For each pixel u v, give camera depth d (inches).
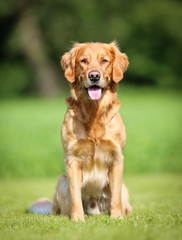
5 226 206.1
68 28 1711.4
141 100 1507.1
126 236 166.4
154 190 380.8
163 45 1998.0
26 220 218.7
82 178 246.1
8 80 1892.2
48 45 1737.2
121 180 240.7
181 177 471.5
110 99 245.3
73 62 253.0
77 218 224.4
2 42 1838.1
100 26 1754.4
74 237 168.2
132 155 536.7
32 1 1674.5
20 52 1785.2
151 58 1999.3
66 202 243.8
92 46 251.8
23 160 518.9
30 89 1887.3
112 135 238.1
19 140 611.8
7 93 1887.3
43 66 1749.5
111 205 235.9
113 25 1766.7
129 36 1919.3
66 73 254.1
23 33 1681.8
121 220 209.3
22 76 1892.2
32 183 449.4
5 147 561.3
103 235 170.1
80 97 242.8
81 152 239.1
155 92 1872.5
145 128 716.0
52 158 526.3
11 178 504.4
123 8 1827.0
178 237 165.6
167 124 783.7
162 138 614.5
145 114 984.3
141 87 2000.5
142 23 1935.3
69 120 240.7
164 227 186.1
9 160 516.7
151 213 246.1
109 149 238.4
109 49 256.2
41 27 1710.1
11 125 786.8
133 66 1971.0
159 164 530.9
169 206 281.9
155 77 2006.6
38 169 514.3
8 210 279.1
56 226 196.1
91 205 257.3
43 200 277.7
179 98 1598.2
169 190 379.2
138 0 1893.5
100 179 245.1
